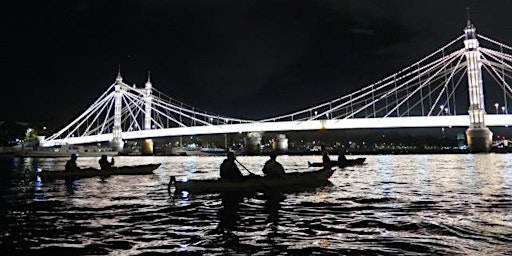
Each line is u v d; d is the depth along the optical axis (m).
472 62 75.56
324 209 10.77
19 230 8.55
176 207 11.59
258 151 97.62
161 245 7.22
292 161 59.09
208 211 10.78
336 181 19.09
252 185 15.10
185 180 14.78
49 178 22.80
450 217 9.19
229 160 15.07
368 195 13.61
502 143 93.69
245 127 81.81
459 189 15.18
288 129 79.31
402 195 13.53
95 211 11.02
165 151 133.50
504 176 21.67
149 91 110.19
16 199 13.85
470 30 77.56
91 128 123.38
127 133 101.25
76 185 19.03
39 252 6.88
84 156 98.38
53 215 10.42
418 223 8.59
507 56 75.94
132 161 68.25
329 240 7.38
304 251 6.70
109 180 21.80
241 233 8.06
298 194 14.05
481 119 73.88
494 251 6.40
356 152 128.12
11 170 38.25
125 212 10.79
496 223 8.42
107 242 7.48
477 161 45.81
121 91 106.00
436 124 73.31
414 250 6.58
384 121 73.88
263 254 6.57
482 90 74.88
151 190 16.52
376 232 7.89
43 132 141.62
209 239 7.61
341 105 79.38
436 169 30.06
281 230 8.27
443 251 6.47
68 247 7.17
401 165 37.75
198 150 138.00
